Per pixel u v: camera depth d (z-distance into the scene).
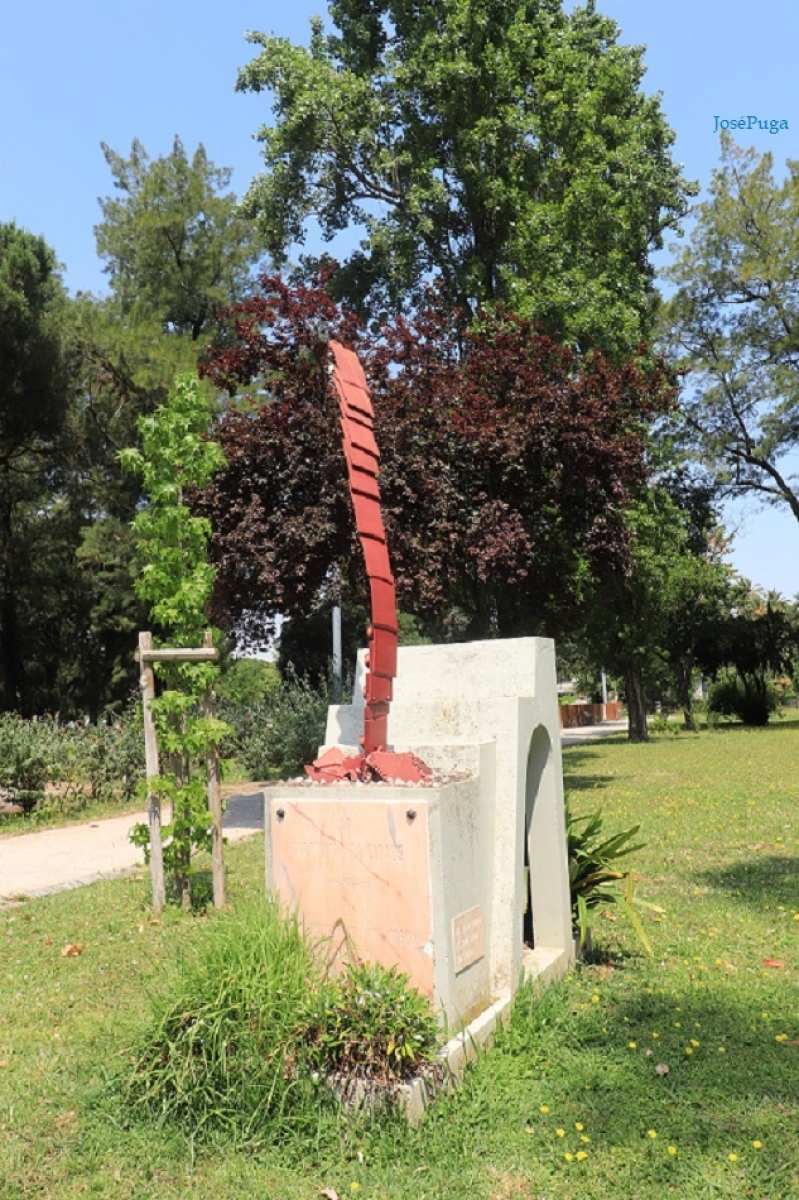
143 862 10.98
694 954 6.70
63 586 37.91
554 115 23.31
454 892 4.89
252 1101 4.23
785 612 45.97
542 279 22.55
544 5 24.62
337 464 14.99
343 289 25.75
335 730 6.52
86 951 7.09
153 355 30.66
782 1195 3.70
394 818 4.83
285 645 38.97
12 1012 5.86
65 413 31.31
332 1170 3.96
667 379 18.19
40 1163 4.09
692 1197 3.71
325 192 24.89
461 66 22.34
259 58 24.14
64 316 31.70
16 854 12.30
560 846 6.25
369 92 23.69
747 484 37.72
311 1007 4.34
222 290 34.44
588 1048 5.06
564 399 16.48
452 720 6.00
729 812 13.16
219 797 8.26
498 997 5.32
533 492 17.23
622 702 71.75
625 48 26.52
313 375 15.68
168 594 8.40
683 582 31.59
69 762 16.45
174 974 5.07
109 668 39.75
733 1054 4.97
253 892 8.85
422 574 15.55
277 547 15.24
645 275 28.45
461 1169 3.95
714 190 36.00
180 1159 4.07
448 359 18.30
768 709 40.84
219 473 15.50
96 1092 4.57
